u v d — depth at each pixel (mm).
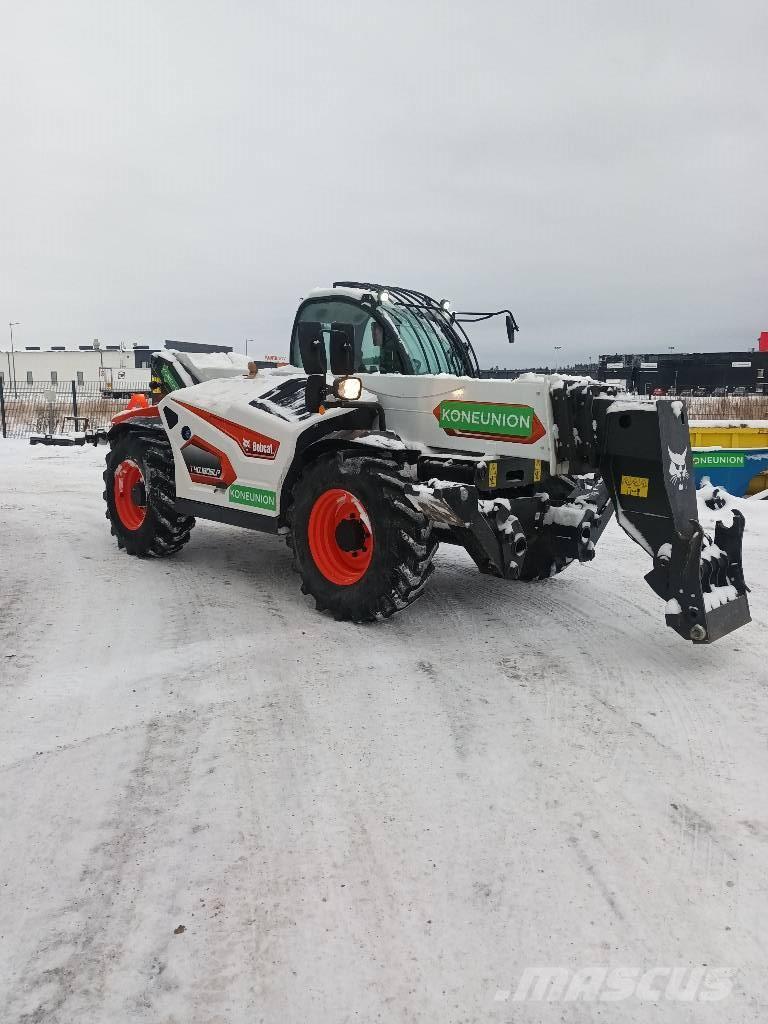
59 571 5336
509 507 3926
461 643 3838
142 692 3205
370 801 2383
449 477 4004
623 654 3691
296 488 4344
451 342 5285
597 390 3762
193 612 4348
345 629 4047
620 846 2152
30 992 1655
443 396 4172
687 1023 1570
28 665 3516
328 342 5074
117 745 2740
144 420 5859
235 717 2969
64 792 2434
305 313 5262
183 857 2113
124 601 4582
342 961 1739
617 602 4594
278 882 2010
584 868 2057
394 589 3912
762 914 1877
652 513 3527
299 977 1696
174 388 5914
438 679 3359
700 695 3193
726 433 9188
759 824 2254
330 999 1637
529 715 2998
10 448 15289
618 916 1875
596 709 3055
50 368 63688
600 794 2418
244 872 2051
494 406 3957
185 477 5211
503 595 4734
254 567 5500
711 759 2645
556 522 4309
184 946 1788
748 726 2898
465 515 3611
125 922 1867
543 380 3791
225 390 5082
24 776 2525
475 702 3117
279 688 3250
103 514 7727
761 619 4242
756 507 7770
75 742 2762
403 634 3973
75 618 4234
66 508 8078
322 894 1961
